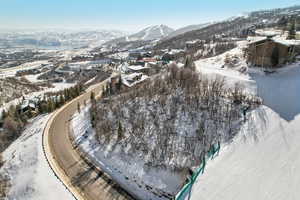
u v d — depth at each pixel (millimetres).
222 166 25969
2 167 37906
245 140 29406
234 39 116375
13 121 55094
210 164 26828
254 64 49312
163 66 86625
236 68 51438
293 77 41219
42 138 42656
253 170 24516
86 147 38062
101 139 38844
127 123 40250
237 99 36875
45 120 52969
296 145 26297
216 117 35000
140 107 43312
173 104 40688
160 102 42375
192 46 139000
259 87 39719
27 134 48844
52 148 38625
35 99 75812
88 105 57500
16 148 43125
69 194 27359
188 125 35344
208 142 31391
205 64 60938
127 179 29594
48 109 62031
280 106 33594
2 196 30672
